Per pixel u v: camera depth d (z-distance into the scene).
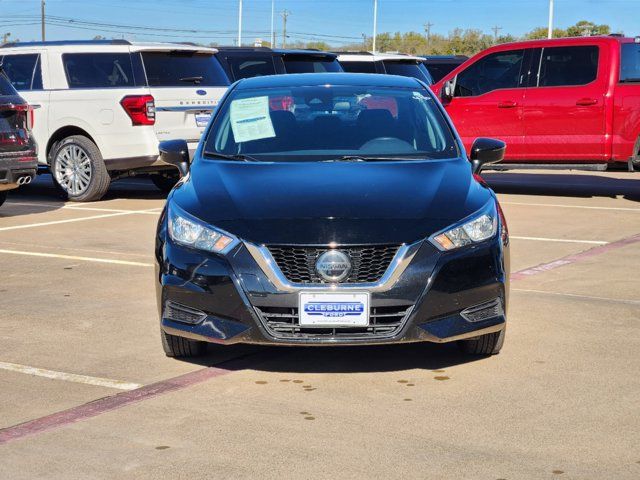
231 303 5.05
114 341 5.98
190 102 12.43
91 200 12.66
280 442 4.30
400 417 4.62
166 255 5.30
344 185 5.48
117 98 12.14
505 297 5.31
